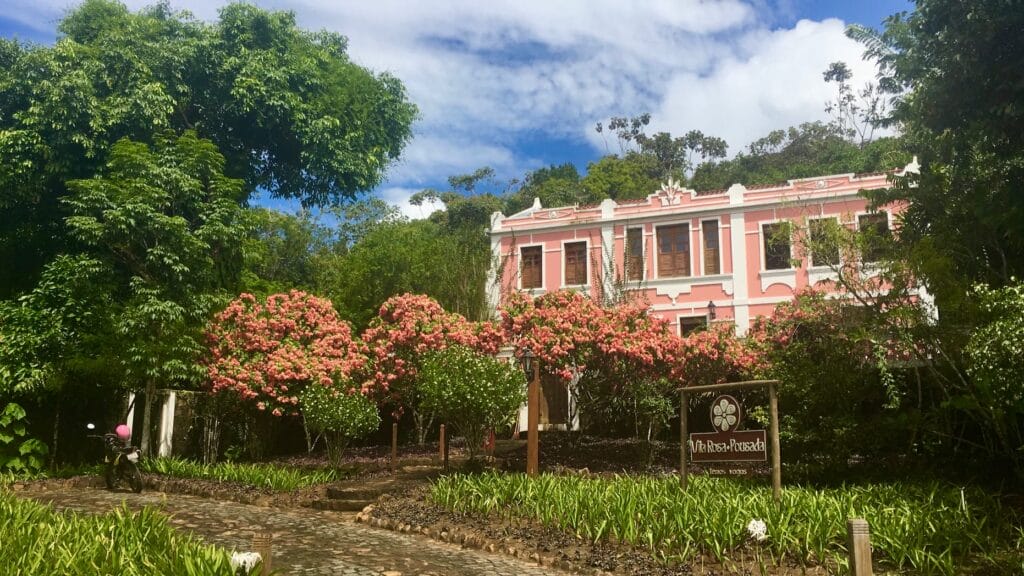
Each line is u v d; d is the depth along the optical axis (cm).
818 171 4175
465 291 2423
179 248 1619
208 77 2370
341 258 2903
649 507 899
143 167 1653
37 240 2128
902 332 1158
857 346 1249
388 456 1839
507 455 1683
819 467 1225
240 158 2522
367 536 956
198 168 1752
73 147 2027
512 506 1007
